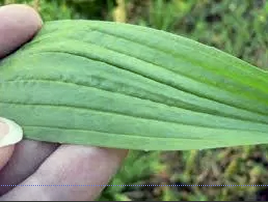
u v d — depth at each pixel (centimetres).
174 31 19
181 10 19
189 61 11
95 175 11
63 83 11
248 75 11
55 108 11
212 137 10
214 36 19
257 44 18
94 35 12
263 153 17
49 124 11
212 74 11
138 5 20
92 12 19
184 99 11
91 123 11
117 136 11
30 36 12
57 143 12
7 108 12
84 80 11
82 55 11
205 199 17
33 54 12
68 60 12
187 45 11
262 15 18
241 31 18
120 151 12
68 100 11
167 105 11
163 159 18
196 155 18
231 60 11
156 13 19
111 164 12
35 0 17
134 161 17
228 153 18
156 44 11
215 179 18
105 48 11
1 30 12
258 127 10
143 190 18
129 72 11
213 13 19
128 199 17
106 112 11
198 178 18
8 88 12
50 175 11
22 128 11
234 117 11
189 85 11
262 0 19
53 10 17
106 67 11
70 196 11
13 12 12
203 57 11
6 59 12
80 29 12
